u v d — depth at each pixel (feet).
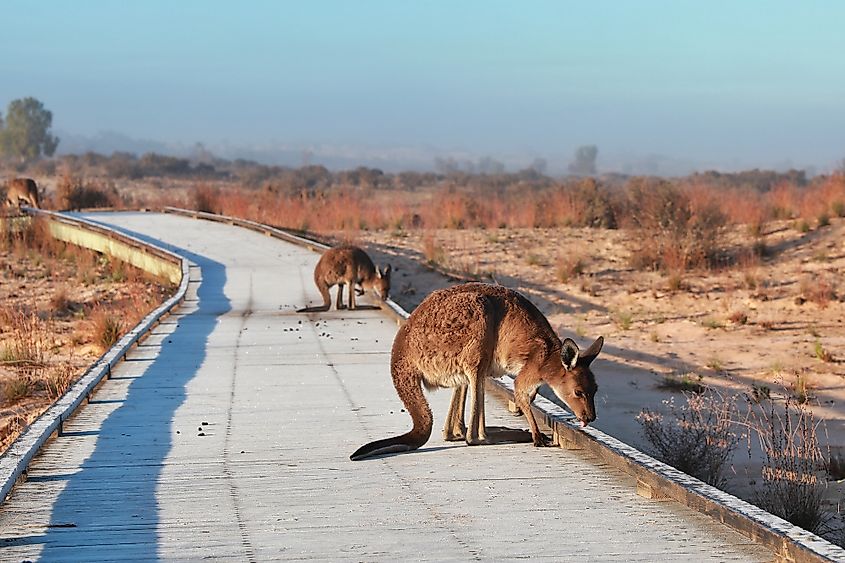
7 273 89.61
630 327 62.08
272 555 21.24
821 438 39.42
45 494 25.73
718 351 55.01
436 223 113.60
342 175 382.63
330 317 59.41
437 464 28.48
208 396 37.96
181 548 21.68
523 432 30.96
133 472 27.81
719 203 89.66
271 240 96.78
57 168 378.94
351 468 28.17
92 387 37.86
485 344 29.01
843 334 57.67
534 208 110.22
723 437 37.04
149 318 55.77
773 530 20.88
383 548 21.62
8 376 51.08
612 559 20.77
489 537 22.27
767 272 74.69
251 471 27.94
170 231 103.40
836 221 86.69
